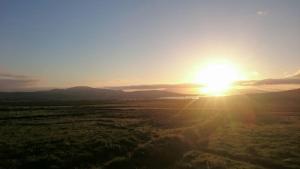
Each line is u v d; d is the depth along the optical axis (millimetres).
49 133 38406
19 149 27672
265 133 44875
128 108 96750
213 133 45031
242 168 25047
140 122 55688
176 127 49844
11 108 86812
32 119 59438
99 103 135250
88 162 24469
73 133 38219
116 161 24219
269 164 26938
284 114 82062
